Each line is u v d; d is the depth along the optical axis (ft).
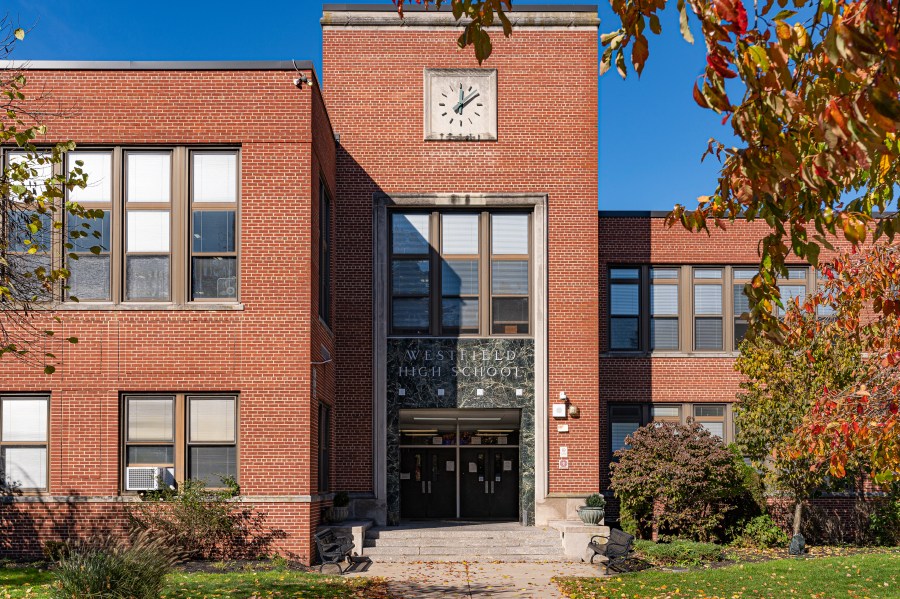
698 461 69.62
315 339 64.08
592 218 77.71
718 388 85.56
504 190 77.82
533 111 78.33
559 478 75.87
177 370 60.49
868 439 30.63
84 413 60.13
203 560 58.70
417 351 77.51
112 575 40.60
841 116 17.39
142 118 61.41
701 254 86.84
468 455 83.15
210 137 61.52
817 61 21.34
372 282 77.30
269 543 59.36
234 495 59.52
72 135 60.95
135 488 59.16
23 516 59.00
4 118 59.41
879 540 78.69
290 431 60.39
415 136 78.23
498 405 76.95
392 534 68.85
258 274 61.26
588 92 78.38
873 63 19.88
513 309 78.43
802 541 69.67
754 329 24.31
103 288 61.21
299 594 46.65
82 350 60.29
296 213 61.67
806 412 64.80
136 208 61.46
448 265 78.79
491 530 71.10
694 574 55.98
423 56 78.74
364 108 78.38
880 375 30.83
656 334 86.84
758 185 20.53
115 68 61.52
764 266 23.63
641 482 71.51
